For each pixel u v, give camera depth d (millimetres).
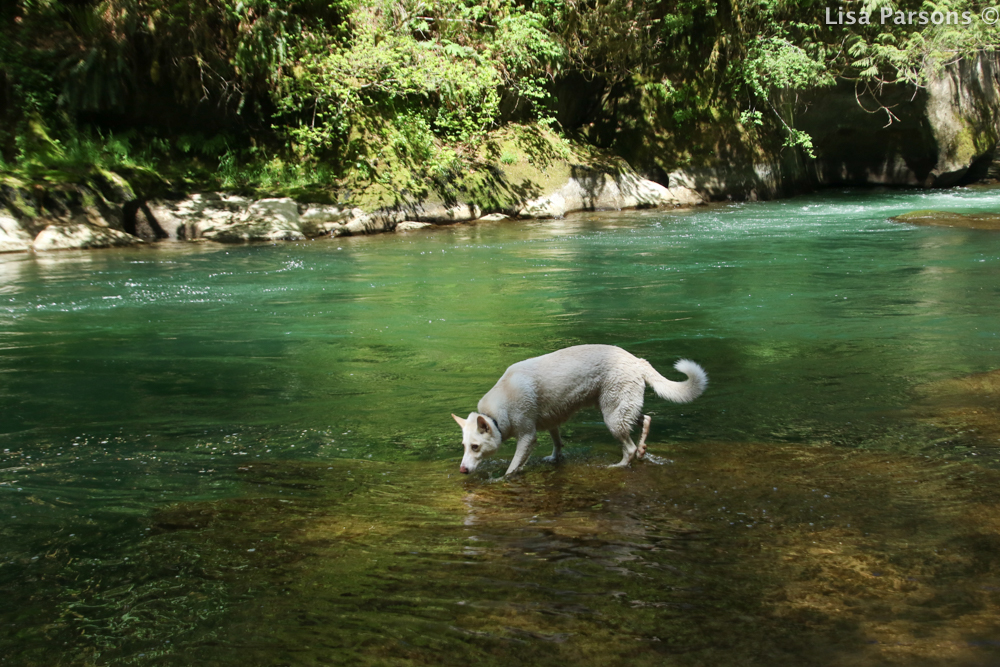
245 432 5230
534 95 20516
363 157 18234
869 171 26281
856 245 13602
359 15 18625
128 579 3168
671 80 22844
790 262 12023
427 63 18625
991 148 25969
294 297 9977
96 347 7523
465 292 10219
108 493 4168
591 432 5441
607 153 22219
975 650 2506
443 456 4832
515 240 15508
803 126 25219
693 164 22453
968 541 3359
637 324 8203
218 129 18438
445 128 20312
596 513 3848
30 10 17422
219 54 17766
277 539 3564
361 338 7816
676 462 4594
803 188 24844
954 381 6023
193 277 11445
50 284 10836
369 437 5152
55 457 4723
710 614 2791
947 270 10875
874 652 2512
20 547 3480
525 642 2635
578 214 20078
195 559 3350
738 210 20203
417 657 2566
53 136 16719
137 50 17609
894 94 24375
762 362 6703
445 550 3416
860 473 4273
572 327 8102
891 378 6180
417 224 17906
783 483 4160
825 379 6195
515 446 5270
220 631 2762
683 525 3645
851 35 23125
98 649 2666
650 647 2582
